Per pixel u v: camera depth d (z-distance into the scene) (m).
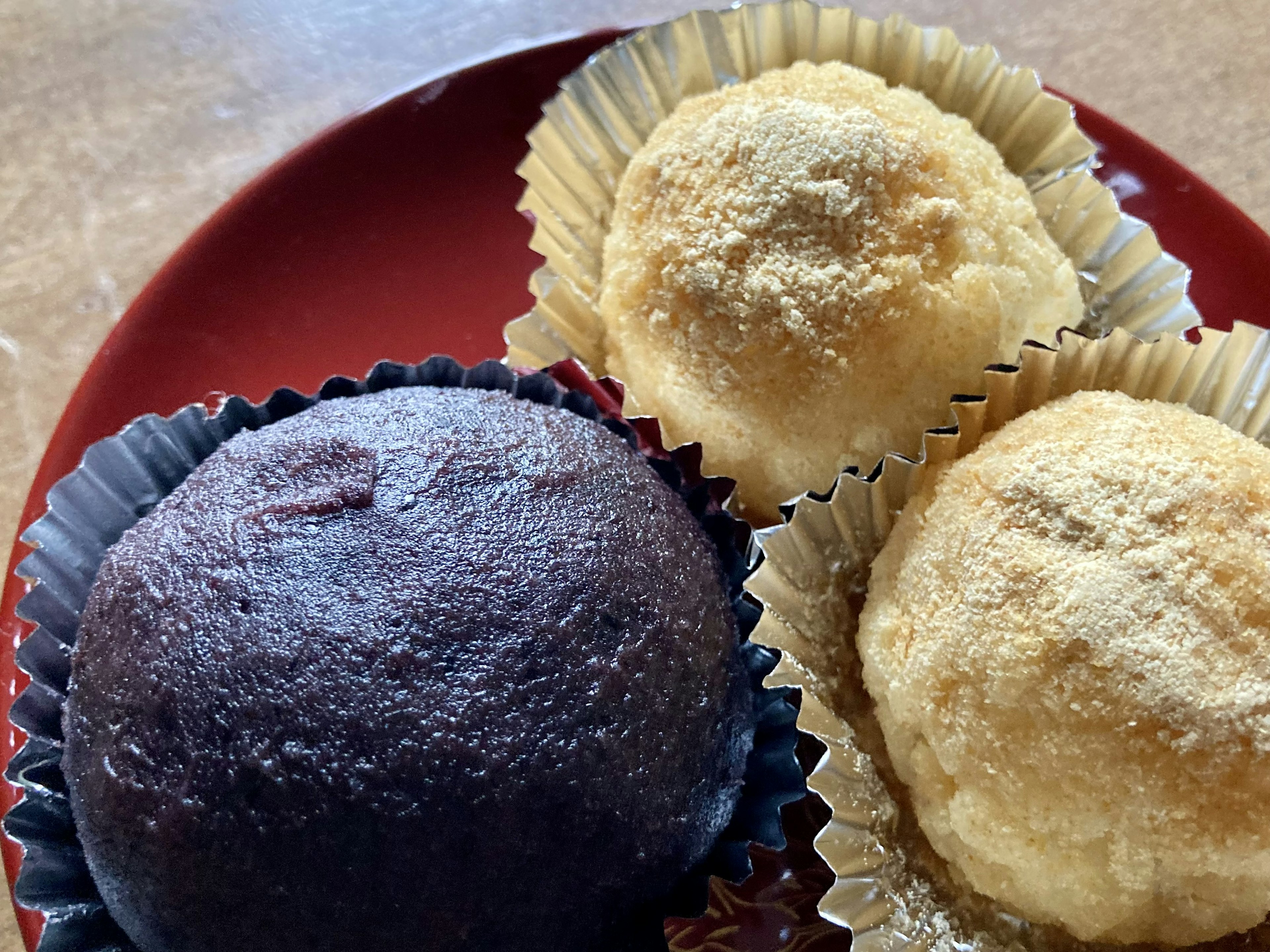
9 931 0.10
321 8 0.17
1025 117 0.14
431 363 0.12
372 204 0.14
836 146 0.11
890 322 0.11
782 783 0.10
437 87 0.15
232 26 0.17
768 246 0.11
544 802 0.08
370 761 0.08
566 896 0.08
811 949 0.10
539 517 0.09
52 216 0.15
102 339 0.14
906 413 0.11
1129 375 0.11
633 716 0.09
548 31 0.17
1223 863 0.08
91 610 0.09
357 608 0.08
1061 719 0.09
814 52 0.14
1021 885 0.09
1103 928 0.09
